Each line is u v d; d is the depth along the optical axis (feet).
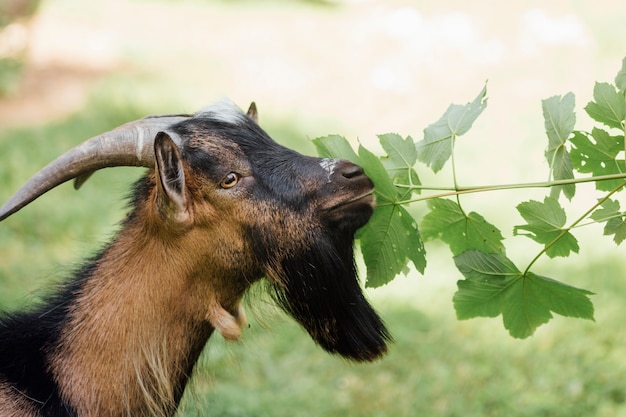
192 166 15.81
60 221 36.17
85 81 60.39
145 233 16.21
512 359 28.32
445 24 73.31
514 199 42.37
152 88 59.47
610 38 63.87
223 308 16.44
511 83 59.36
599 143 16.02
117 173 41.83
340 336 17.16
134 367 16.05
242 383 27.04
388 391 27.07
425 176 45.06
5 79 56.03
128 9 84.02
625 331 29.04
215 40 75.61
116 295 16.19
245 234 16.02
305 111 57.62
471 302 16.65
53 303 16.67
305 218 15.99
